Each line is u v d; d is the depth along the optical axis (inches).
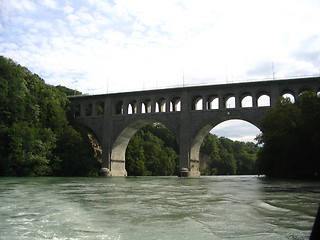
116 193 823.1
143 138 5014.8
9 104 2412.6
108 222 379.2
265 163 1870.1
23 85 2613.2
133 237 303.0
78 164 2859.3
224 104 2684.5
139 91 2901.1
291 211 463.5
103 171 2935.5
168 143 5551.2
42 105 2822.3
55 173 2741.1
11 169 2321.6
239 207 509.4
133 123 2945.4
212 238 298.8
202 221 384.8
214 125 2783.0
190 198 669.3
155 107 2854.3
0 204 558.3
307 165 1721.2
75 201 613.9
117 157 3115.2
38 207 516.7
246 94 2620.6
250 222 376.2
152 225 360.5
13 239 294.4
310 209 482.9
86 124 3129.9
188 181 1763.0
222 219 398.0
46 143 2610.7
